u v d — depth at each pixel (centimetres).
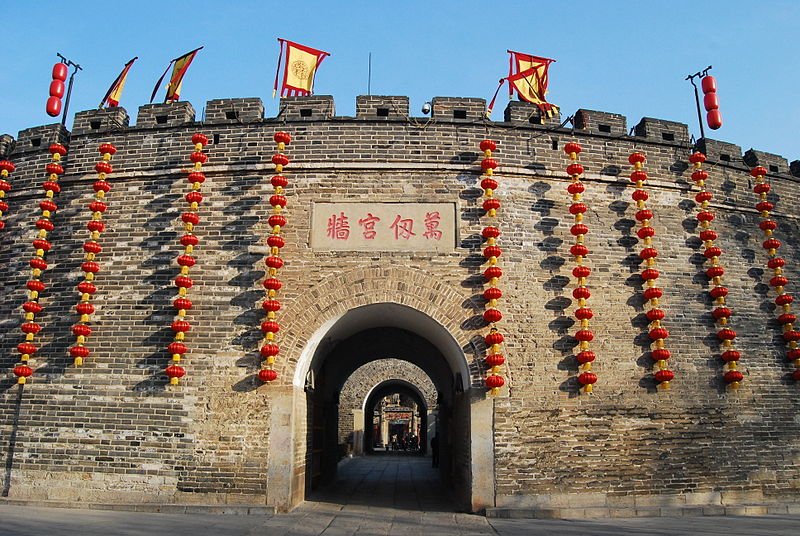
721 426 1359
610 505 1270
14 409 1316
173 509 1216
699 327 1408
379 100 1465
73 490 1261
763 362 1437
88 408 1298
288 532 1057
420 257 1363
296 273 1352
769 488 1353
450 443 1778
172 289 1353
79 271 1393
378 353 2294
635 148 1503
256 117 1454
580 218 1403
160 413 1284
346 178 1409
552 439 1287
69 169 1468
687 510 1259
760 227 1538
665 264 1437
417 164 1412
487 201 1368
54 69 1555
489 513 1228
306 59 1627
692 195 1506
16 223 1469
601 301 1377
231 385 1294
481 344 1320
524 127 1459
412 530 1095
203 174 1416
